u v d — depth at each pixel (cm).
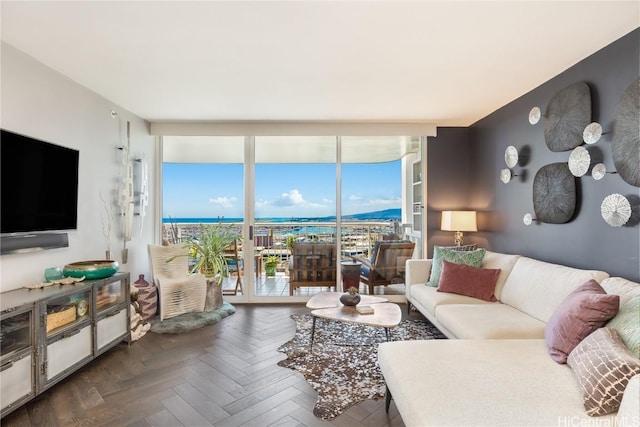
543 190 300
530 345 195
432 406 135
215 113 391
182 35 221
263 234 455
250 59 255
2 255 224
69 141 288
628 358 131
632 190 217
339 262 459
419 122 435
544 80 298
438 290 325
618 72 227
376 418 193
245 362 264
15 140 234
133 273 392
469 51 243
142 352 282
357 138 459
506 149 363
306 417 193
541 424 124
